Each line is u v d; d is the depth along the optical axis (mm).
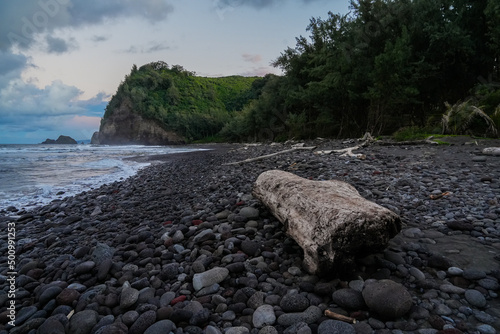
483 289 2111
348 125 23516
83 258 3385
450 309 1942
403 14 17531
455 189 4605
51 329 1993
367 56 19500
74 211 6148
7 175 11859
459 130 11898
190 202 5738
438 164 6984
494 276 2246
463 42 14852
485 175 5465
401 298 1898
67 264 3201
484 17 15320
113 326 1949
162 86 107812
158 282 2574
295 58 26641
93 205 6602
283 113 32062
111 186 8938
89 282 2707
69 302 2371
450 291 2119
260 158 11664
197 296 2355
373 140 13320
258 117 36531
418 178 5547
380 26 18344
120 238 3906
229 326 1978
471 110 11641
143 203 6258
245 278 2486
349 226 2252
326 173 6750
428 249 2785
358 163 7859
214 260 2922
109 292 2459
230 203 4914
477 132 11562
